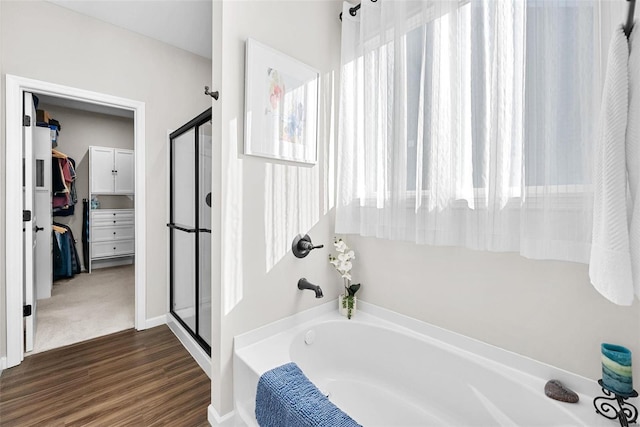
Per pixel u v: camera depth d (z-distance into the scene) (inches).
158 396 66.1
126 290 138.9
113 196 192.4
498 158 44.5
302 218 66.6
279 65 59.7
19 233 78.0
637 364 38.2
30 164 83.0
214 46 54.5
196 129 85.4
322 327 66.5
